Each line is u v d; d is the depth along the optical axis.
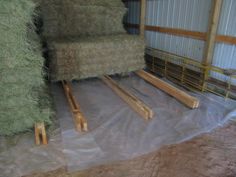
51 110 2.69
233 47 3.24
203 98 3.45
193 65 3.92
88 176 1.98
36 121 2.48
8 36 2.11
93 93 3.72
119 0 4.73
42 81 2.46
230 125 2.78
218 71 3.29
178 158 2.21
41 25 4.12
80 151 2.27
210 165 2.13
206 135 2.58
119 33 4.78
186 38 4.08
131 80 4.31
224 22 3.30
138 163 2.14
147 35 5.34
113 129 2.66
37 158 2.17
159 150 2.32
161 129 2.67
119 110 3.13
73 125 2.73
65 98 3.50
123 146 2.36
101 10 4.45
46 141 2.38
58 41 3.78
